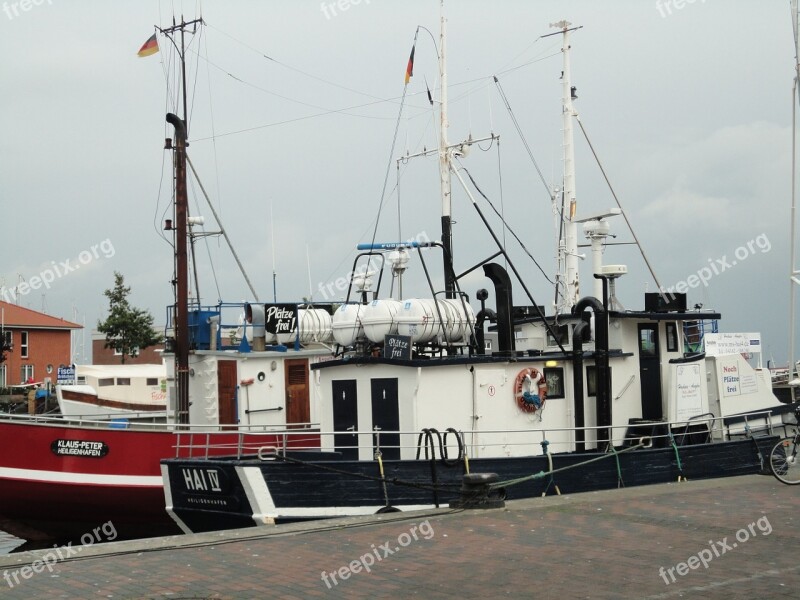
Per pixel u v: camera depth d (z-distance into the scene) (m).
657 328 19.67
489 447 16.83
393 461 15.12
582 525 12.28
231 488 14.60
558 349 19.97
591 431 18.27
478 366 16.88
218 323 22.36
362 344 17.88
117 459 18.83
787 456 16.70
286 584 9.24
